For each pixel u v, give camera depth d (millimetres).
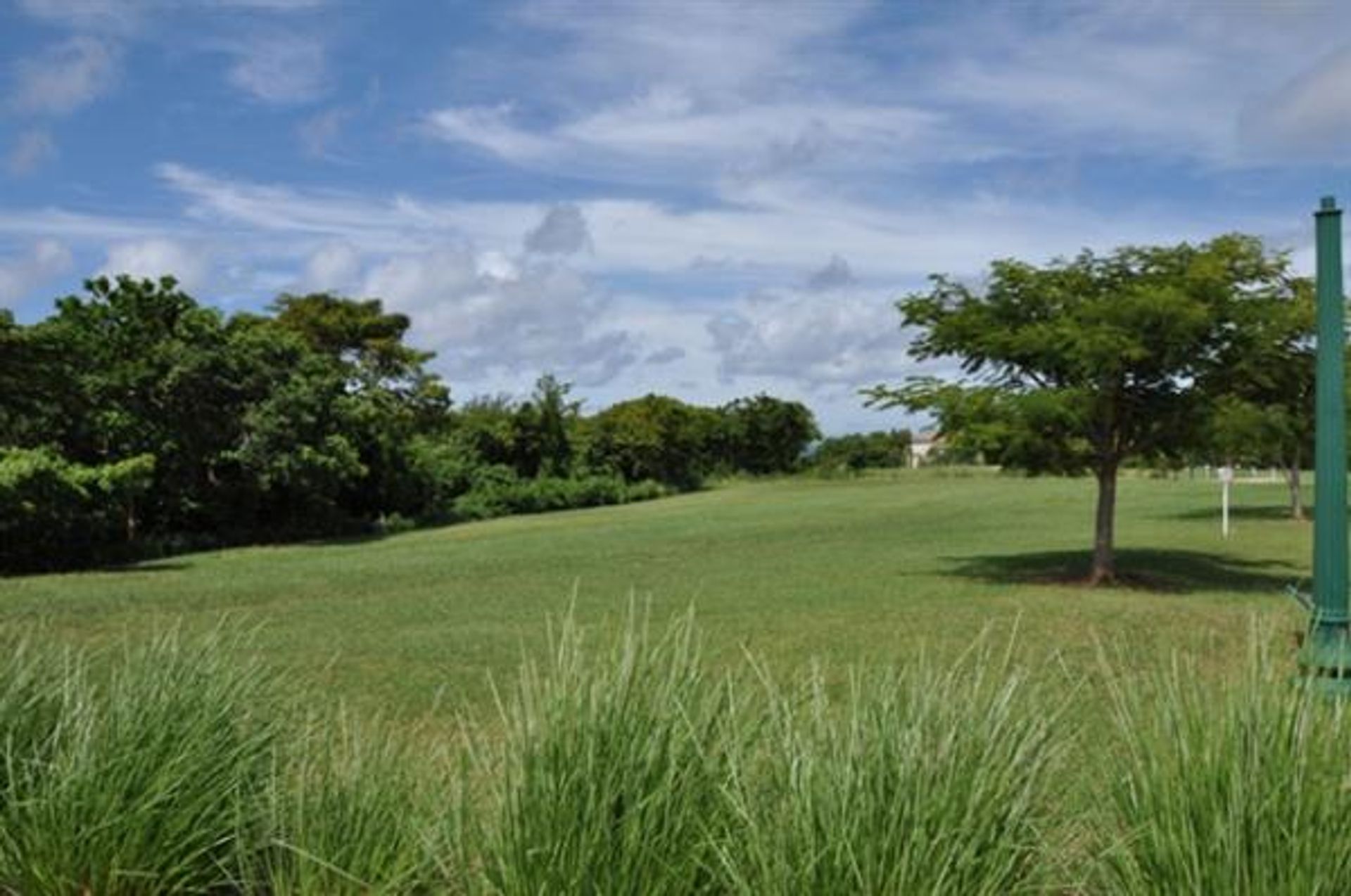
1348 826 3352
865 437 90312
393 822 4012
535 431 62531
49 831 4047
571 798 3541
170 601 19781
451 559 28906
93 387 35500
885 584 20609
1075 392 19719
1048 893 3645
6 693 4582
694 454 75688
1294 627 10234
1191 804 3445
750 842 3406
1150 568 23250
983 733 3611
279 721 4664
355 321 58156
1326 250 8023
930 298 21906
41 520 30328
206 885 4148
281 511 41000
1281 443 20766
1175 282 20031
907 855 3270
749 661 4859
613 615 16016
